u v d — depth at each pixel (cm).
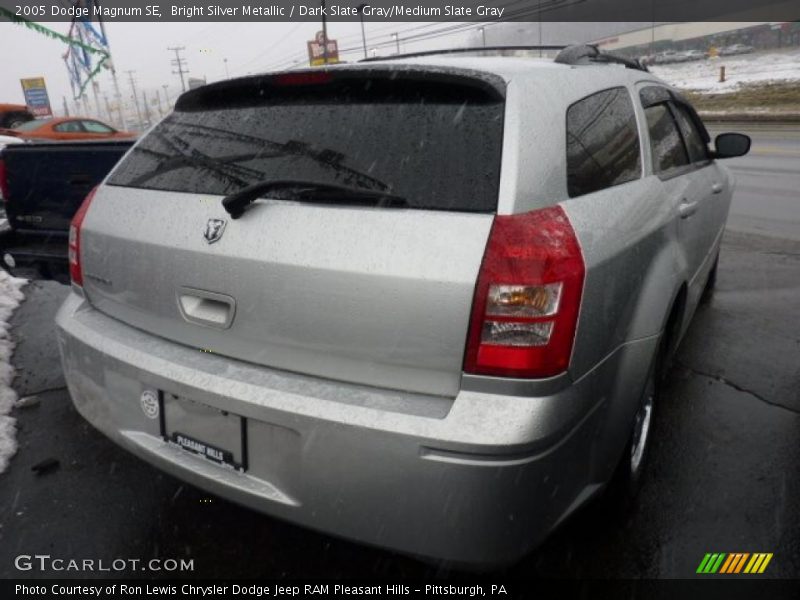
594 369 186
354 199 178
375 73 196
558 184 185
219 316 198
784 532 237
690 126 374
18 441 304
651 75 331
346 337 175
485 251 163
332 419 171
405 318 168
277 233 184
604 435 202
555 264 165
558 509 183
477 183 172
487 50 281
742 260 619
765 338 420
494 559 169
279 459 184
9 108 1848
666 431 306
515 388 164
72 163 381
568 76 222
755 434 303
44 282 602
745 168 1232
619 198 219
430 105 191
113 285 229
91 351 227
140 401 216
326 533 182
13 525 244
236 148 213
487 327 163
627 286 205
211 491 200
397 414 167
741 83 3534
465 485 162
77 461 288
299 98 214
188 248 200
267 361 191
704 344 411
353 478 172
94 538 238
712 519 244
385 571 222
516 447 160
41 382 370
